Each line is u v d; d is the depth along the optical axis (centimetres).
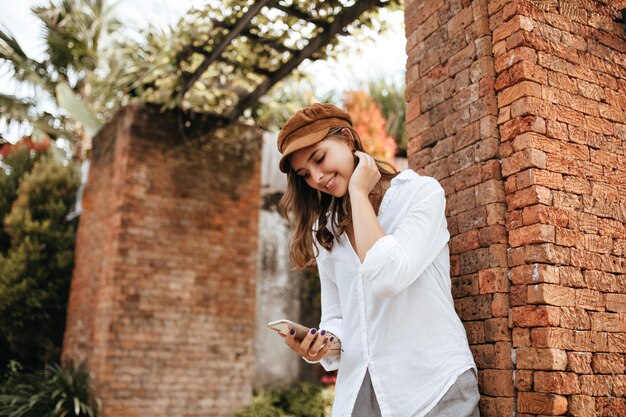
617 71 199
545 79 182
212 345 598
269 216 756
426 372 147
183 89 584
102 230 627
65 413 528
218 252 625
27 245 742
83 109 808
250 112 654
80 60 1027
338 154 163
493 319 173
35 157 902
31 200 792
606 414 158
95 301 606
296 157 165
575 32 194
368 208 149
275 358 707
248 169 666
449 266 179
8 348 761
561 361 156
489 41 196
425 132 220
